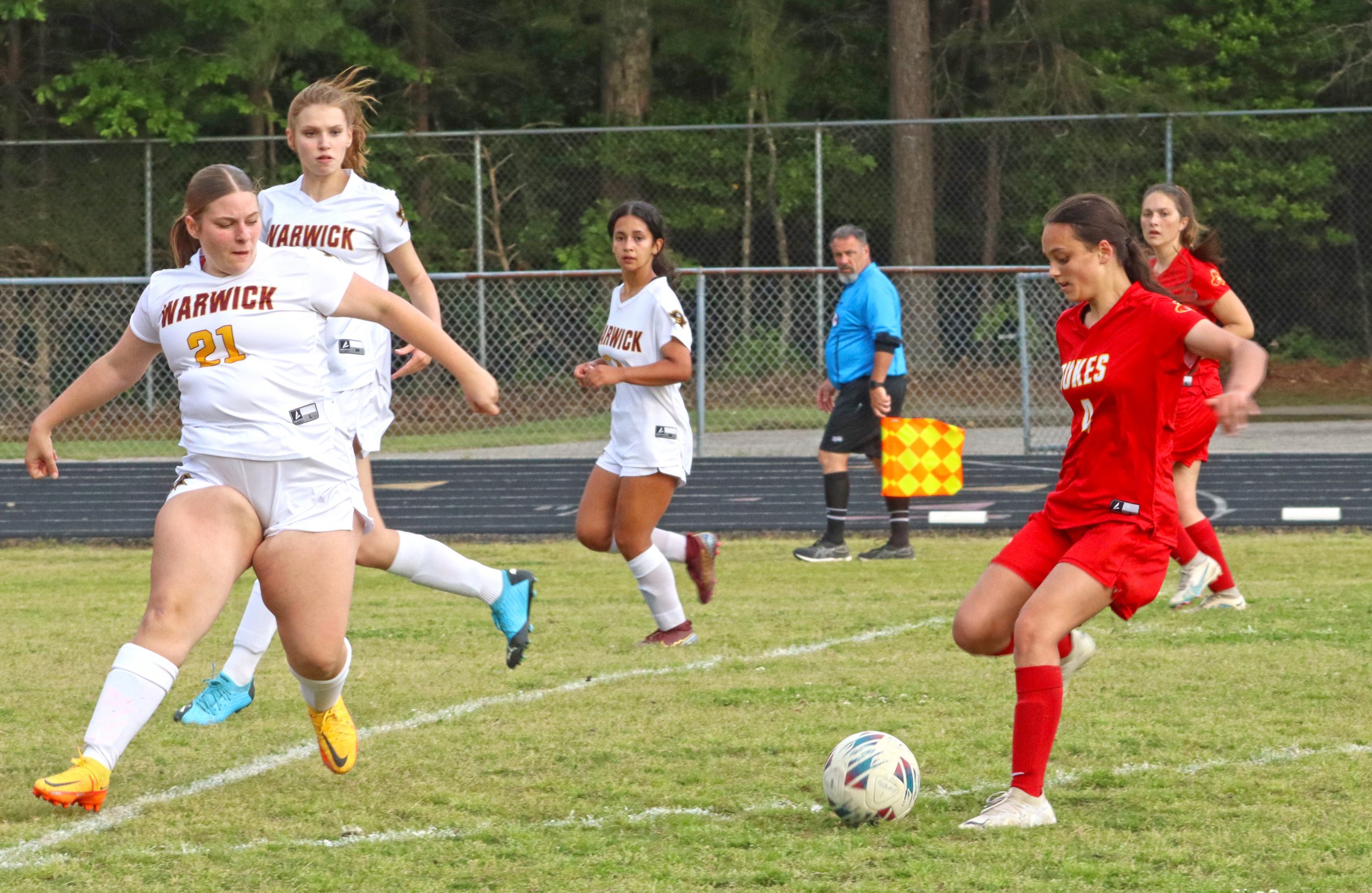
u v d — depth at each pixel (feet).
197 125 226.38
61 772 44.27
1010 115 245.86
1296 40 264.93
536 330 211.00
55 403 42.14
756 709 51.85
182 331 39.65
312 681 41.29
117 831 38.24
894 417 95.40
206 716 51.06
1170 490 40.09
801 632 68.39
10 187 229.66
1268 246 264.93
